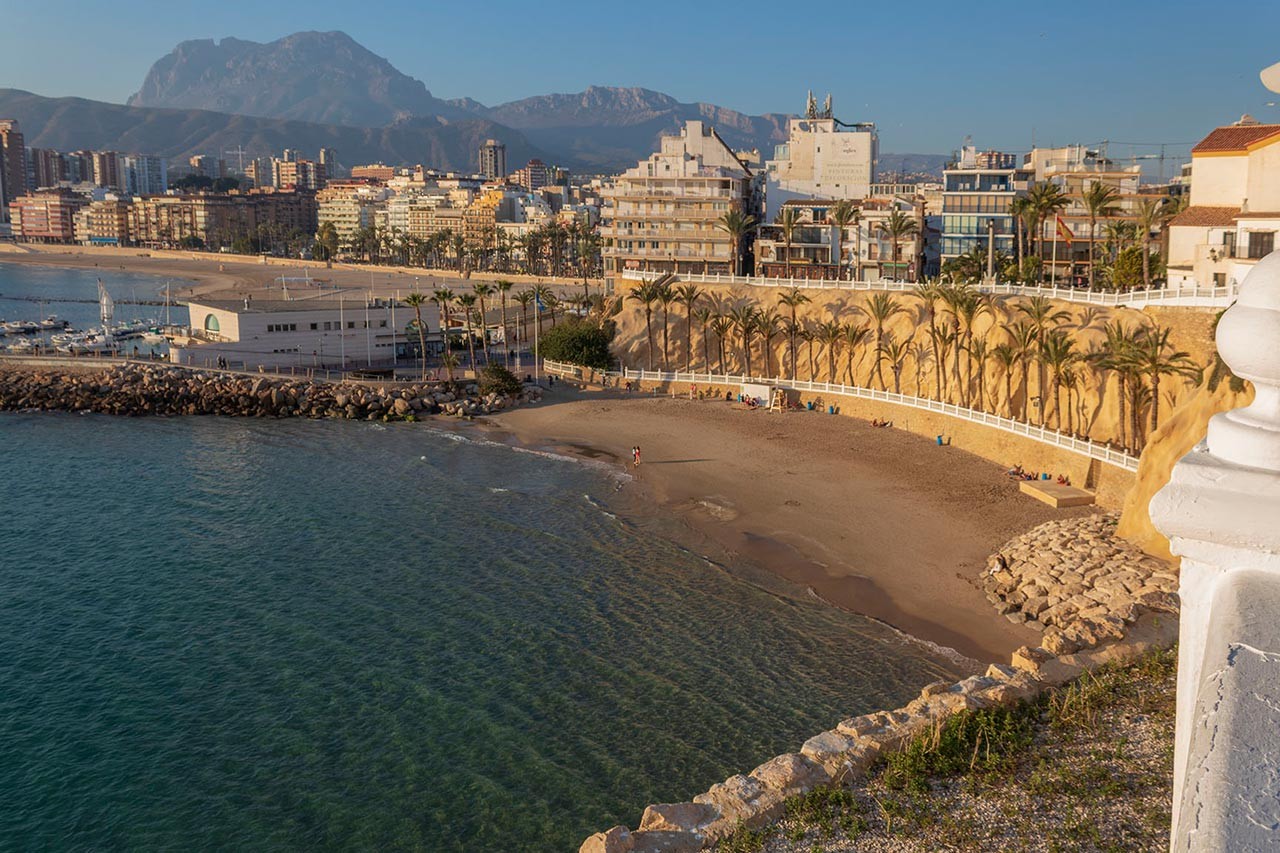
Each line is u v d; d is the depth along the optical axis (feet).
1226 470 11.71
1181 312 240.94
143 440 322.14
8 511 239.71
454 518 231.50
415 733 134.10
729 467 272.51
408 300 418.51
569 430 326.65
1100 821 69.46
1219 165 276.62
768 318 380.99
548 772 124.47
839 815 76.28
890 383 341.00
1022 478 246.27
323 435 330.75
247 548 211.82
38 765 128.16
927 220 545.85
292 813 117.60
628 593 183.21
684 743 130.52
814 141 612.29
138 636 166.81
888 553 202.08
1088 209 419.95
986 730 83.61
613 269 495.41
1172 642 102.37
